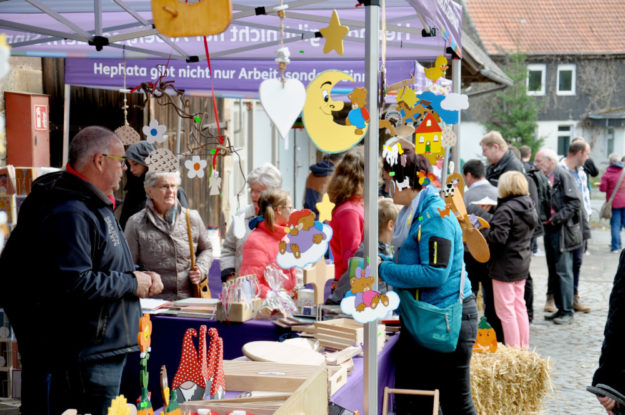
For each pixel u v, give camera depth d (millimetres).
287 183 14234
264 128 13117
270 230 4457
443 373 3770
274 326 4160
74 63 6238
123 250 3154
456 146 5047
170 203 4848
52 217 2893
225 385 2914
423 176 3658
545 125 39375
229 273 5168
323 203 3010
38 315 2951
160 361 4387
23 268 2930
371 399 3133
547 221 8398
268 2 4230
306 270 3877
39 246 2895
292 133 14406
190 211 5039
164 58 6152
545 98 39156
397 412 3854
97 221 3010
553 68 38938
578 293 9500
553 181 9180
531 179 7965
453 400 3785
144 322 2330
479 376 4520
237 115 11672
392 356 4062
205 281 5000
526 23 39531
